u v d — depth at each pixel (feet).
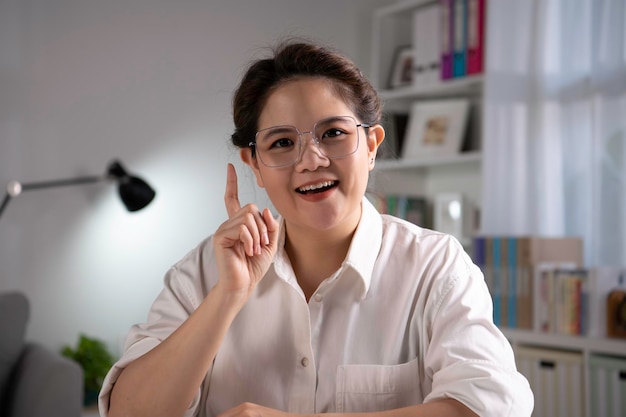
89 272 12.17
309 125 3.74
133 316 12.42
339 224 3.99
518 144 10.79
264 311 4.15
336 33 13.98
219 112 13.03
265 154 3.82
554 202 10.64
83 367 11.13
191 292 4.30
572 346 8.59
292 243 4.15
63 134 12.04
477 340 3.76
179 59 12.84
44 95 11.94
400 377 4.00
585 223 10.26
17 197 11.73
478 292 4.00
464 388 3.53
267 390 4.09
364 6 14.05
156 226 12.59
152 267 12.56
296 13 13.69
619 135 9.75
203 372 3.76
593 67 10.02
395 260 4.17
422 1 12.28
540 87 10.78
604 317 8.54
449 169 12.73
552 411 8.77
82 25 12.23
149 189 11.80
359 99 3.85
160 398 3.71
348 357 4.04
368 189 4.88
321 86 3.77
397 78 12.96
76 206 12.14
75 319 12.04
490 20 10.72
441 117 12.30
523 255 9.35
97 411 10.44
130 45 12.53
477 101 12.29
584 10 10.41
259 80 3.86
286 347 4.11
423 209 12.86
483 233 10.50
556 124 10.67
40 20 11.95
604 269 8.61
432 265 4.09
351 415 3.49
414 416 3.48
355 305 4.09
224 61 13.15
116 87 12.42
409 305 4.07
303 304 4.06
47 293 11.87
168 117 12.73
